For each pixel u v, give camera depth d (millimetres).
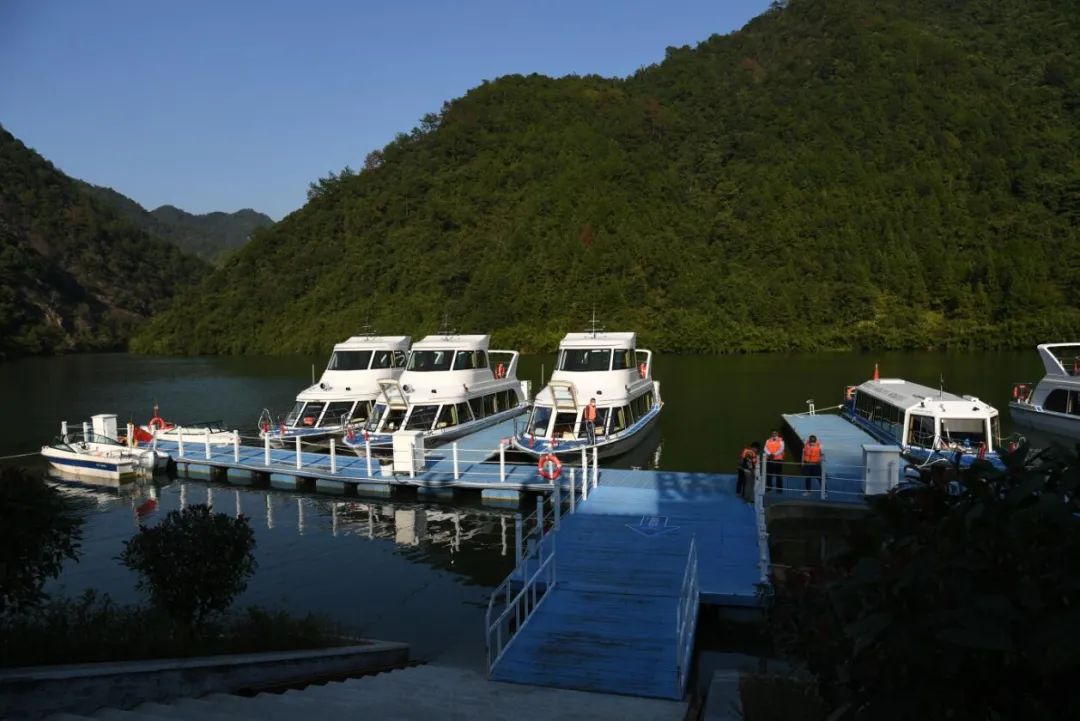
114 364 89750
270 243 117625
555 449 26469
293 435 30766
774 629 5324
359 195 123938
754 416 41562
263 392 59312
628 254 91875
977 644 2832
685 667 11477
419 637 15047
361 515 23453
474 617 16094
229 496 25703
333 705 7691
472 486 24047
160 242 165875
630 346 31516
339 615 16172
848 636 3377
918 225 93750
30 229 138500
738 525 18859
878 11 158375
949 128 111375
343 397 32844
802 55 140500
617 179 108375
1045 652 2803
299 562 19609
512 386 37688
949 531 3236
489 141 126875
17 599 7984
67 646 7965
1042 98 117188
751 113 122188
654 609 13852
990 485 3418
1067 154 103750
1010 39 138875
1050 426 30219
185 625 9672
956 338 79125
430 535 21625
